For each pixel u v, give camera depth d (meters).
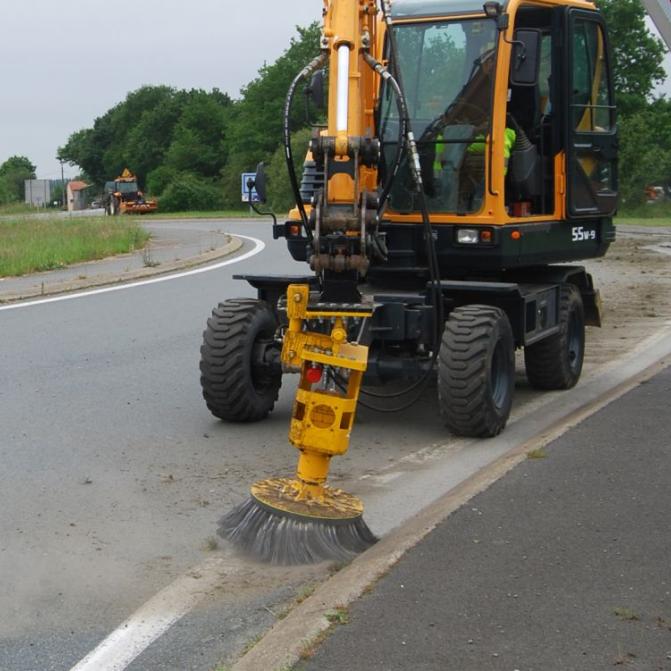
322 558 5.61
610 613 4.60
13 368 11.21
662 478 6.53
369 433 8.62
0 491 6.98
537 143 9.48
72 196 142.25
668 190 52.69
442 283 8.54
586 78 9.86
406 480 7.25
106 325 14.22
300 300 5.71
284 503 5.71
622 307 15.55
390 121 8.81
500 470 6.74
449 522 5.76
